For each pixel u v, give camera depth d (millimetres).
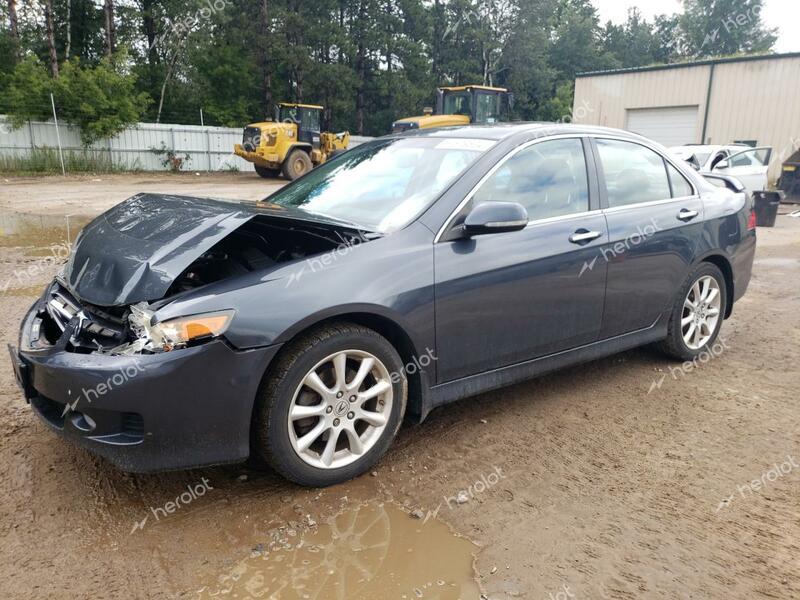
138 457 2453
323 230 2986
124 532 2527
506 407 3791
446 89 20250
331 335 2736
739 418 3664
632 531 2572
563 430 3486
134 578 2262
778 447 3312
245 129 23688
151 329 2434
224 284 2633
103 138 25688
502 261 3254
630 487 2908
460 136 3746
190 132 28219
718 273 4562
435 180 3369
